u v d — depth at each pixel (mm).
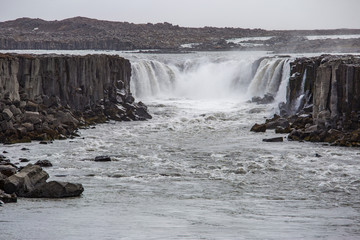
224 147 66250
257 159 57844
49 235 25594
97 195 40094
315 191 43781
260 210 35594
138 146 66938
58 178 47688
